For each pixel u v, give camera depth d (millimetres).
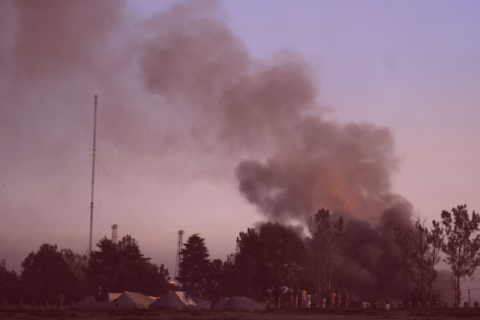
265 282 123250
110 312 52656
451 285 95750
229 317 42031
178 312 56031
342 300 62375
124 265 136875
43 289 129000
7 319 41812
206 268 143125
